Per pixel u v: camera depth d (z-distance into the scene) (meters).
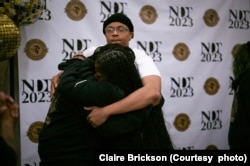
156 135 1.15
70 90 1.10
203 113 2.20
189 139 2.16
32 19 1.50
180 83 2.12
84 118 1.12
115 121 1.09
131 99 1.11
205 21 2.16
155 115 1.19
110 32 1.56
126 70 1.15
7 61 1.64
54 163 1.12
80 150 1.11
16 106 0.91
